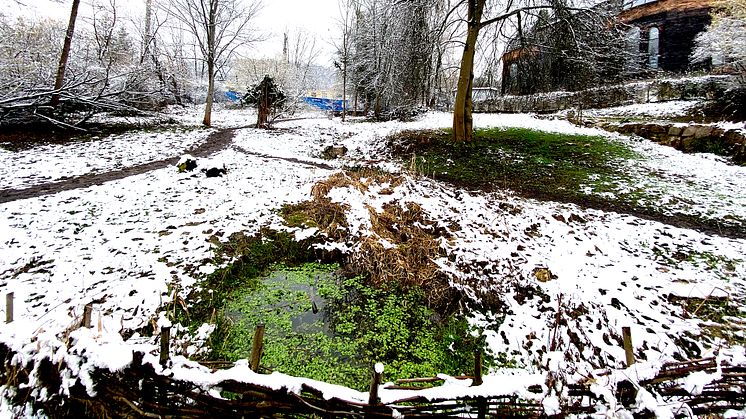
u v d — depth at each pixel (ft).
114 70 45.29
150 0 61.16
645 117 39.01
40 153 30.76
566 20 30.68
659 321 11.65
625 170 27.09
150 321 10.62
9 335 6.36
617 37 34.35
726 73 38.47
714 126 30.83
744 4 32.73
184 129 47.96
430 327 12.15
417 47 34.50
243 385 5.91
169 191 22.20
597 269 14.52
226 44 56.49
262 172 27.68
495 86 50.72
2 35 39.27
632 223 18.52
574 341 11.16
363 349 10.91
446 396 5.92
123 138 39.34
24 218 17.03
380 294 13.75
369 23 47.78
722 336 11.03
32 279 12.34
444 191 23.18
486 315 12.69
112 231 16.22
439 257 15.61
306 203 20.49
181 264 13.87
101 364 6.00
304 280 14.47
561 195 23.07
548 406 5.84
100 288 11.95
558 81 36.14
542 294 13.39
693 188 23.34
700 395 6.26
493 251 15.83
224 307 12.33
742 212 19.58
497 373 10.23
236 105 92.17
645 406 5.74
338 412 5.81
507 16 31.60
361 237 16.55
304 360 10.27
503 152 32.12
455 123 35.06
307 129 53.57
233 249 15.31
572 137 36.11
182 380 5.92
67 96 39.42
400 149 36.11
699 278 13.83
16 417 6.12
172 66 72.43
